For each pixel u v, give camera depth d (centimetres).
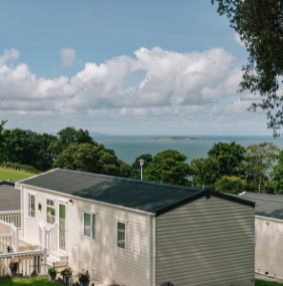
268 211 2520
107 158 7906
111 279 1770
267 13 1847
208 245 1652
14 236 2180
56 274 1797
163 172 6719
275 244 2392
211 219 1664
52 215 2256
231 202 1723
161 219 1538
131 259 1648
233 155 7519
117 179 2181
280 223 2364
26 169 9056
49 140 12350
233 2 2050
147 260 1558
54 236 2197
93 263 1894
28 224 2516
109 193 1923
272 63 1936
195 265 1614
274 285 1934
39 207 2389
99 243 1853
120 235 1722
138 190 1888
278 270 2366
